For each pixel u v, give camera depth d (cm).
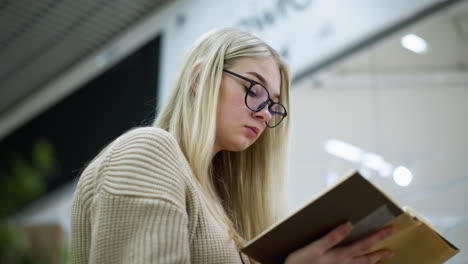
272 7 359
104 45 558
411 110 354
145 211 98
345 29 323
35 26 534
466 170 319
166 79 416
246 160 150
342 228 96
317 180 369
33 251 220
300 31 342
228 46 133
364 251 101
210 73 129
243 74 131
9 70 599
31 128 632
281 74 146
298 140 379
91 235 105
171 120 130
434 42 353
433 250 110
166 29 431
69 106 595
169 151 108
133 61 519
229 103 129
